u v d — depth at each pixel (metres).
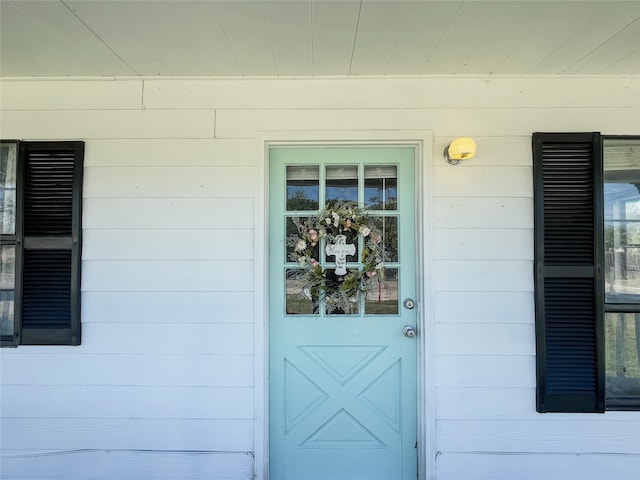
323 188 2.21
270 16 1.58
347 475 2.18
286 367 2.19
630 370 2.11
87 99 2.14
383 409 2.19
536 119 2.12
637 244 2.12
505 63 1.98
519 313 2.10
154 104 2.14
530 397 2.08
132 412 2.12
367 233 2.16
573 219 2.08
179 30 1.68
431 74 2.10
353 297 2.19
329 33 1.71
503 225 2.11
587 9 1.53
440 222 2.12
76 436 2.11
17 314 2.10
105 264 2.12
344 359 2.20
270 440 2.17
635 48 1.83
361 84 2.14
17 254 2.11
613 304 2.10
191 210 2.13
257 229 2.12
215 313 2.12
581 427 2.07
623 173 2.13
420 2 1.49
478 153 2.12
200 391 2.11
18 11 1.54
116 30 1.68
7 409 2.11
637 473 2.05
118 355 2.12
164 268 2.12
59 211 2.11
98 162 2.13
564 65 2.00
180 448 2.11
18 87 2.15
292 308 2.19
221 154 2.13
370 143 2.15
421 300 2.13
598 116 2.11
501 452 2.08
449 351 2.10
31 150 2.12
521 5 1.51
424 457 2.10
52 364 2.11
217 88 2.14
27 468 2.11
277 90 2.14
